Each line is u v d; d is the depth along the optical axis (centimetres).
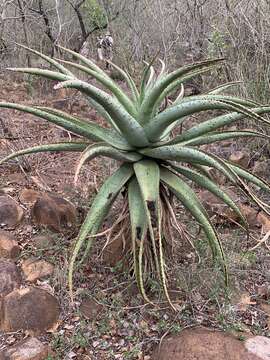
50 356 219
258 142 426
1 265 263
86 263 273
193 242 281
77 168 193
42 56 239
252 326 239
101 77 229
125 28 716
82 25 763
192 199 233
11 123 494
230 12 464
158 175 227
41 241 288
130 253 256
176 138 228
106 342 229
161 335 230
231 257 278
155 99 219
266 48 441
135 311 244
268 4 438
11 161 398
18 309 237
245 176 239
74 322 240
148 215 209
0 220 312
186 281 254
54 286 258
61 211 306
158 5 630
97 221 232
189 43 590
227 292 250
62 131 476
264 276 275
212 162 208
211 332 223
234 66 461
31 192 349
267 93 429
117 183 232
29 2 744
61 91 625
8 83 676
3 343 228
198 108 205
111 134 241
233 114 217
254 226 326
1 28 656
